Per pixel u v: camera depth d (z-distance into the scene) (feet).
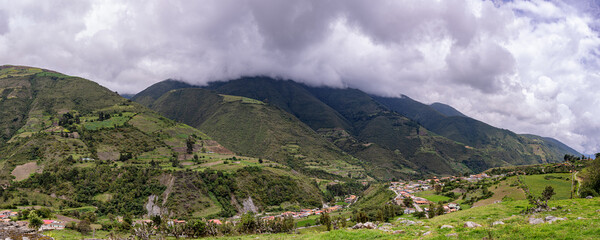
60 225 344.90
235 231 289.53
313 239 126.31
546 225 96.07
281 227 301.22
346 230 138.41
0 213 380.99
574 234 82.48
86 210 473.26
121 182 541.75
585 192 309.63
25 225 319.88
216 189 589.32
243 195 606.14
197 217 504.43
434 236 100.58
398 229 135.44
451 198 517.14
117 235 304.91
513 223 115.24
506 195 404.98
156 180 560.20
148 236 277.85
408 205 476.13
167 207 510.58
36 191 489.26
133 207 503.61
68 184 515.50
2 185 488.85
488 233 91.56
